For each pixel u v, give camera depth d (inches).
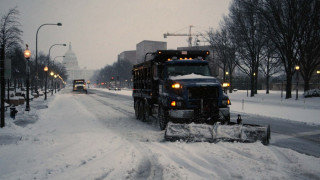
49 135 406.6
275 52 1608.0
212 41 1925.4
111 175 228.2
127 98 1691.7
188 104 391.5
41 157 280.7
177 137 346.3
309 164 253.3
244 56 1724.9
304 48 1325.0
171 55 500.1
